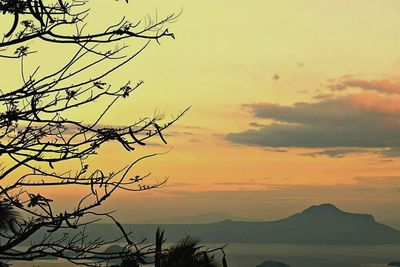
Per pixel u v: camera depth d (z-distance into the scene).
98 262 5.98
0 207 5.91
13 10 6.38
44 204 6.00
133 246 6.20
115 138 6.37
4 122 6.26
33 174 6.18
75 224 6.05
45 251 5.87
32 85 6.43
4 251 5.83
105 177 6.28
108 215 6.21
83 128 6.44
